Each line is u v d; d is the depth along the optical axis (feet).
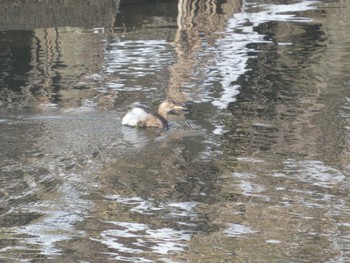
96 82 101.45
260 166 72.54
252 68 109.91
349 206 63.82
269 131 82.79
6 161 70.28
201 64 111.65
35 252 54.70
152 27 136.98
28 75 106.11
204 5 157.07
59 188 65.51
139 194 65.00
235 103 93.20
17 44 124.47
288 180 69.10
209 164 72.28
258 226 59.93
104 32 132.16
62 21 137.39
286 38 131.13
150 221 59.93
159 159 72.95
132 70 107.96
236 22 143.33
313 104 93.04
